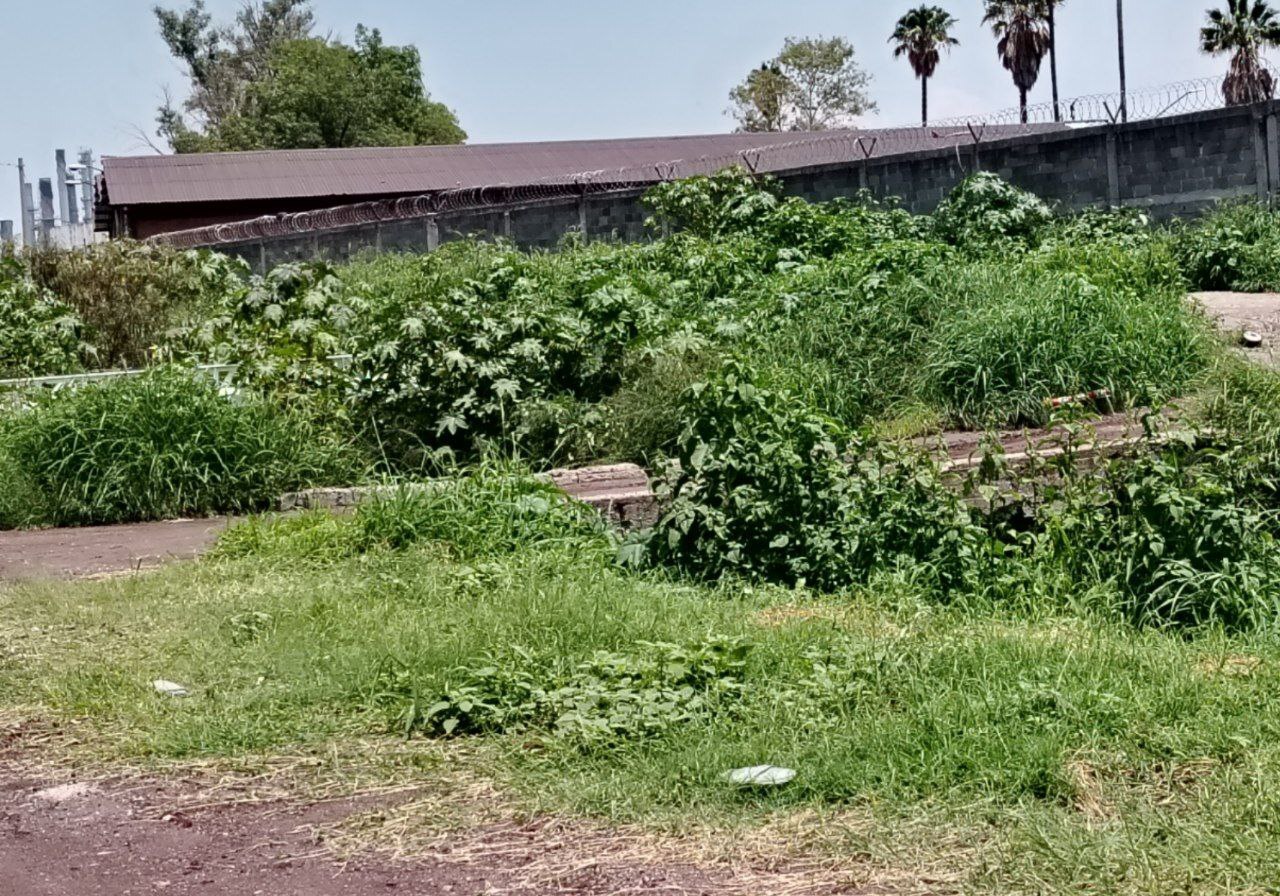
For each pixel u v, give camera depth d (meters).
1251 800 3.78
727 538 7.50
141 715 5.25
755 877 3.62
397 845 3.99
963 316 12.27
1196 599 6.68
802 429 7.62
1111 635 5.86
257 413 11.09
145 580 7.70
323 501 10.50
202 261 18.62
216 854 4.01
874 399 12.05
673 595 6.81
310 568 8.03
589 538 8.36
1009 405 11.28
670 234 22.53
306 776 4.62
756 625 6.07
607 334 12.28
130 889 3.79
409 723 4.96
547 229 25.89
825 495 7.53
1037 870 3.49
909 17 57.31
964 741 4.25
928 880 3.51
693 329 12.71
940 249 15.46
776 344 12.78
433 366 11.52
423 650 5.71
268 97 48.94
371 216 27.55
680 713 4.77
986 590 6.98
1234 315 14.05
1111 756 4.20
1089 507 7.43
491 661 5.43
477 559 7.79
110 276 17.38
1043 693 4.61
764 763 4.32
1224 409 9.41
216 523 10.16
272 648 6.07
